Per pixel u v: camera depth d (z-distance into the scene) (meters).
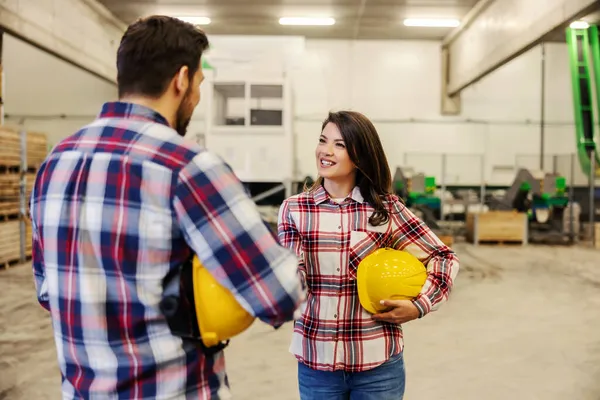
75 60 8.66
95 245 0.89
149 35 0.95
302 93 12.58
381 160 1.48
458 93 12.35
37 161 7.48
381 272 1.39
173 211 0.88
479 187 12.74
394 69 12.68
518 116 12.71
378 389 1.44
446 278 1.43
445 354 3.64
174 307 0.90
